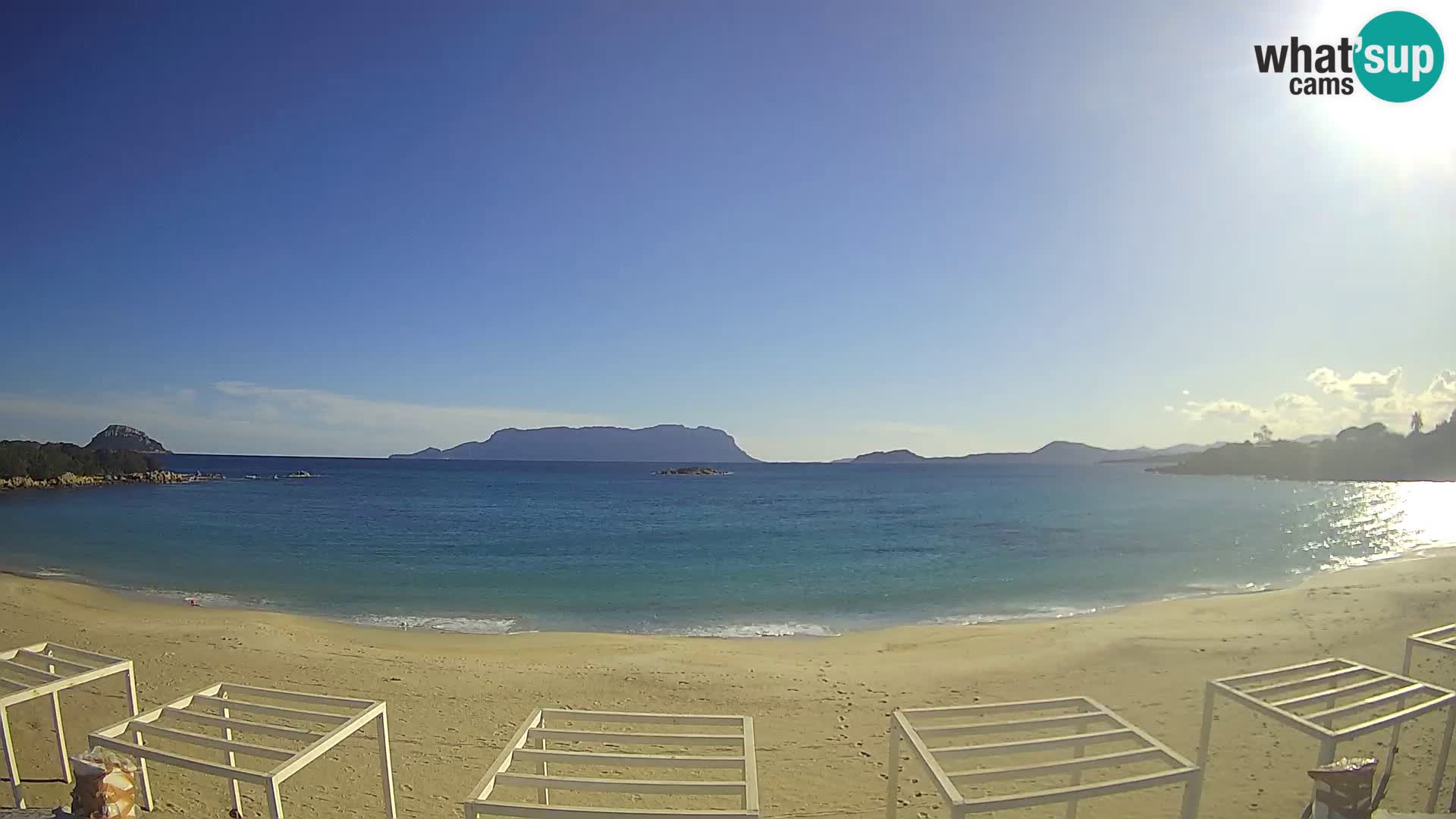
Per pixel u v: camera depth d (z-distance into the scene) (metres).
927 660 12.66
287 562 26.38
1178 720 9.38
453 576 23.58
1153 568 25.47
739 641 14.66
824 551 30.56
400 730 9.19
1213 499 65.44
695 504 59.75
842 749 8.63
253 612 17.25
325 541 32.75
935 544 32.94
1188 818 4.86
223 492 69.50
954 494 73.88
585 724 9.54
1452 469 106.81
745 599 19.97
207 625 14.92
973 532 37.78
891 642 14.22
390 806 6.41
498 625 16.77
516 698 10.47
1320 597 17.20
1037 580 22.95
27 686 7.32
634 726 9.46
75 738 8.55
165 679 11.05
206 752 8.30
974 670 11.88
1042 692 10.62
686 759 5.41
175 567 24.75
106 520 41.00
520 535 36.16
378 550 30.11
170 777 7.53
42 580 21.39
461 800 7.26
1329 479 112.62
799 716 9.80
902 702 10.31
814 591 21.23
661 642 14.33
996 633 14.72
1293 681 7.21
